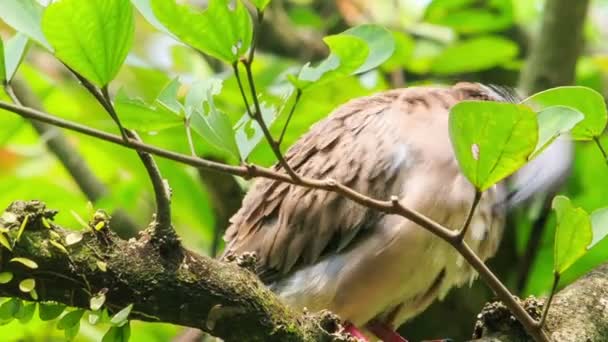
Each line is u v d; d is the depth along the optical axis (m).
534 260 12.43
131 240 6.44
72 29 5.46
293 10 14.94
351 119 10.12
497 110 5.64
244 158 6.11
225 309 6.53
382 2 14.64
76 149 12.56
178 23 5.59
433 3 13.48
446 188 9.32
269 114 6.45
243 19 5.63
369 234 9.57
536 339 6.53
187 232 13.46
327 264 9.70
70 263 6.15
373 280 9.55
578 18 12.80
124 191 11.62
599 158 12.09
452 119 5.73
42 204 6.17
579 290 8.05
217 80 6.59
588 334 7.64
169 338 11.84
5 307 6.27
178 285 6.40
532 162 10.05
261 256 9.96
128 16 5.56
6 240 5.99
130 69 12.98
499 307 7.58
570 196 12.33
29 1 5.69
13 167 13.75
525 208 12.18
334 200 9.69
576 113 5.96
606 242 11.72
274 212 10.01
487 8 14.34
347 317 9.79
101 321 6.30
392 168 9.55
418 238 9.34
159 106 6.02
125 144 5.80
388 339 10.26
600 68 14.33
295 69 12.43
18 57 5.99
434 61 13.12
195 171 12.16
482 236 9.58
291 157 10.18
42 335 10.41
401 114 9.89
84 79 5.72
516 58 14.61
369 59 6.08
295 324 6.79
